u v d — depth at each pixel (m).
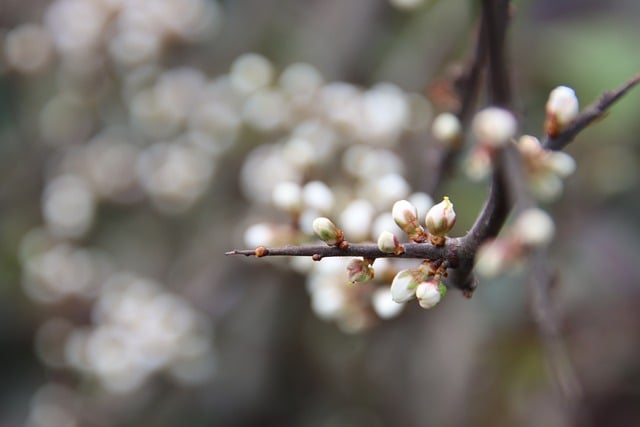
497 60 0.44
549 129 0.44
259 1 0.89
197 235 0.86
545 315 0.45
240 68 0.71
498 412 0.73
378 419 0.79
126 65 0.84
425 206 0.48
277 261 0.53
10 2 1.00
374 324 0.47
